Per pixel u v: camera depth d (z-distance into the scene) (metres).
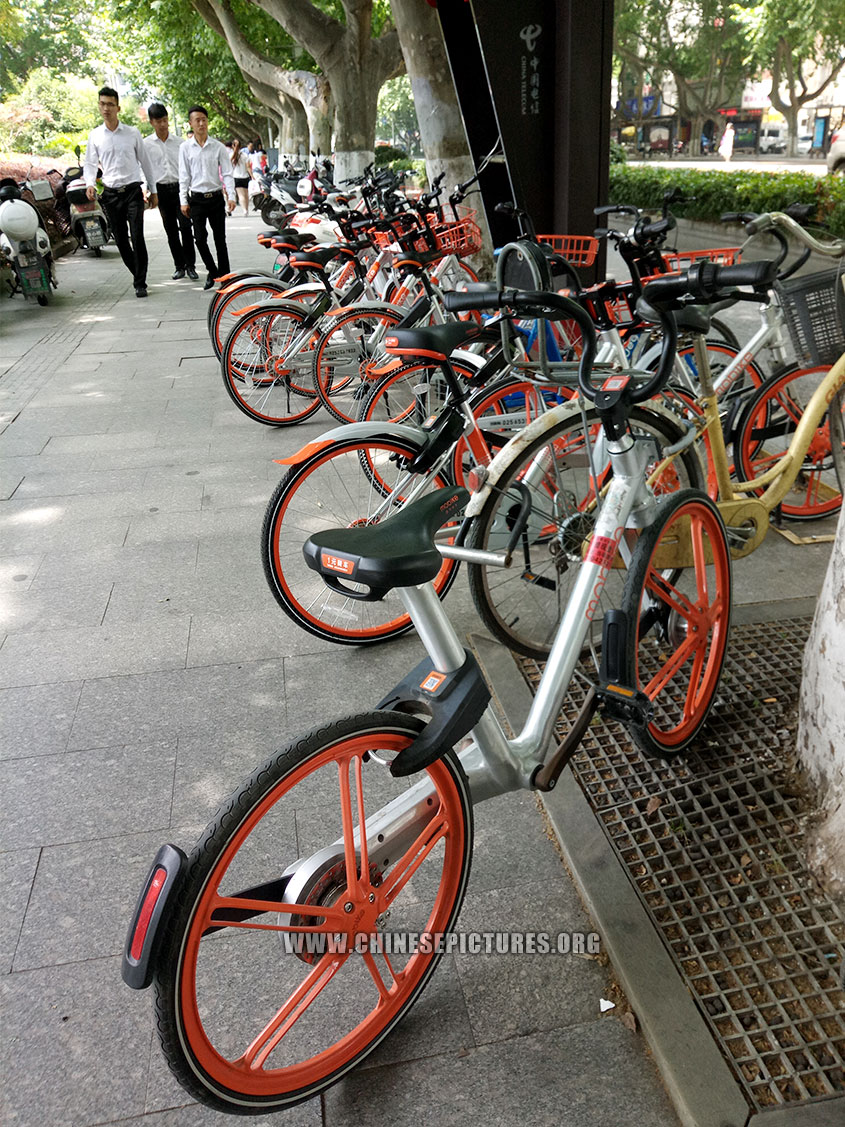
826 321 2.80
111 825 2.29
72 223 13.85
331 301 5.40
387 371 3.61
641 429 2.45
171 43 20.72
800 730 2.21
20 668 2.99
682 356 3.15
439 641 1.58
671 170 6.49
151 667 2.98
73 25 53.09
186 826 2.28
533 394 3.38
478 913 1.99
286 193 11.95
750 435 3.55
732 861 2.03
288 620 3.27
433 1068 1.67
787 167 6.02
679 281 1.75
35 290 9.70
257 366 5.54
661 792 2.26
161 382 6.59
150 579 3.58
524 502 2.45
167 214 10.84
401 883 1.62
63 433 5.46
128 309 9.46
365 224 5.29
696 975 1.78
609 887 1.98
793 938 1.85
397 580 1.43
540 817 2.26
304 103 14.73
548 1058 1.67
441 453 2.96
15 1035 1.75
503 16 4.64
